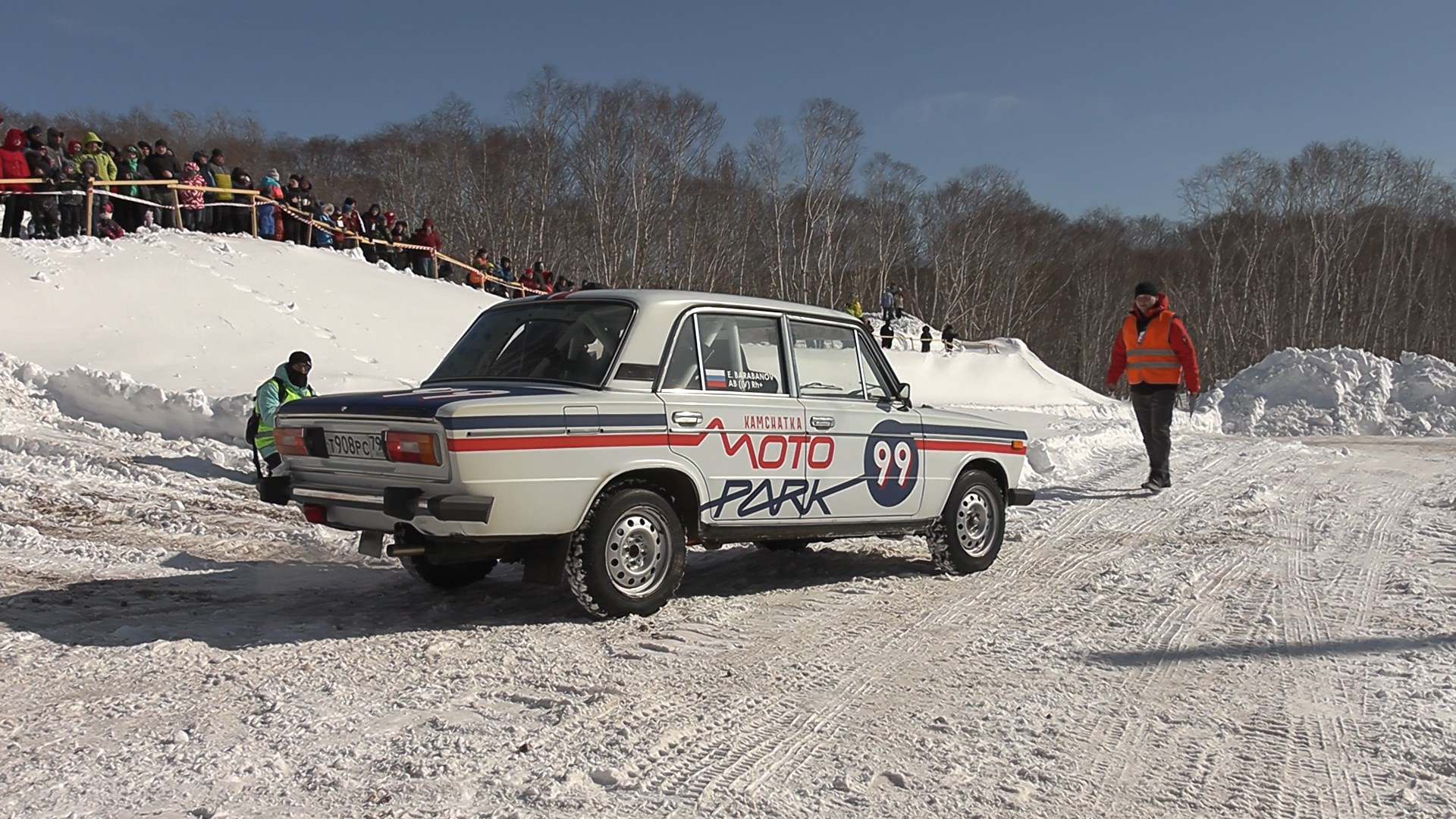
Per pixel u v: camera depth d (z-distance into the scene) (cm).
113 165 1992
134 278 1738
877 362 723
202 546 801
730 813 353
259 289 1855
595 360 592
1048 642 577
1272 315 5912
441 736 411
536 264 2827
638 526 593
